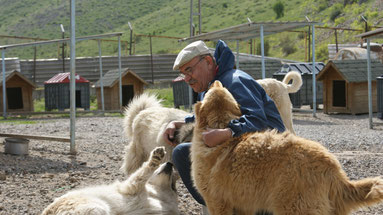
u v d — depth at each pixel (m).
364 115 17.64
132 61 36.50
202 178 3.63
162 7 117.56
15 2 132.75
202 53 4.29
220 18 93.50
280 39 64.62
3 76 19.08
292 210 3.09
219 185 3.48
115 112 21.09
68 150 9.67
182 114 5.67
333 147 10.06
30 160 8.30
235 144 3.46
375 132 12.55
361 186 3.06
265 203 3.23
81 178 6.92
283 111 8.30
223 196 3.50
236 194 3.38
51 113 19.66
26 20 117.62
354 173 7.18
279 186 3.12
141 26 102.44
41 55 91.31
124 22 110.81
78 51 88.38
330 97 18.47
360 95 17.83
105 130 13.79
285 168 3.12
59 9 120.62
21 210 5.31
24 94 20.98
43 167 7.71
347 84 17.77
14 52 93.50
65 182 6.65
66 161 8.34
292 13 79.75
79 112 19.92
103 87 21.55
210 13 99.75
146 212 4.57
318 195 3.05
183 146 4.32
